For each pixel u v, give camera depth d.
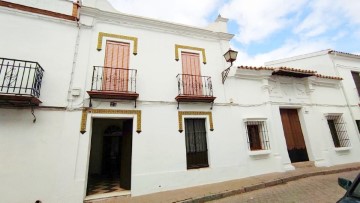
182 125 7.29
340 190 5.57
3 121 5.27
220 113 8.05
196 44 8.64
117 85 6.78
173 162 6.79
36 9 6.29
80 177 5.61
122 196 5.93
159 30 8.07
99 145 10.72
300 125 9.67
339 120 10.59
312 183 6.58
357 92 11.77
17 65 5.71
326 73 11.77
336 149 9.52
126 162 6.68
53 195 5.26
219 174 7.28
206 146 7.62
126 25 7.55
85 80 6.40
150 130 6.78
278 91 9.43
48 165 5.41
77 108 6.08
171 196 5.76
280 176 7.25
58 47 6.32
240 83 8.84
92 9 6.97
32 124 5.50
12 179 5.02
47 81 5.94
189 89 7.82
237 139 7.97
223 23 9.36
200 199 5.46
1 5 5.93
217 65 8.72
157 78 7.43
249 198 5.49
